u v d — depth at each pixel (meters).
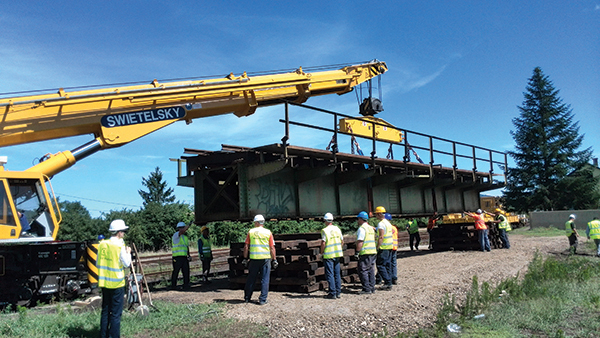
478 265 14.20
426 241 27.59
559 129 48.25
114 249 6.40
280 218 11.80
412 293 9.88
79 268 11.34
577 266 14.39
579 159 47.22
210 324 7.42
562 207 46.53
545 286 10.41
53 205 10.76
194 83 10.88
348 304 8.78
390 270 10.57
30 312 9.14
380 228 10.59
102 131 9.88
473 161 18.81
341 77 14.25
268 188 11.62
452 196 19.81
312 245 10.53
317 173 12.09
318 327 7.46
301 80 13.01
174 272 11.99
